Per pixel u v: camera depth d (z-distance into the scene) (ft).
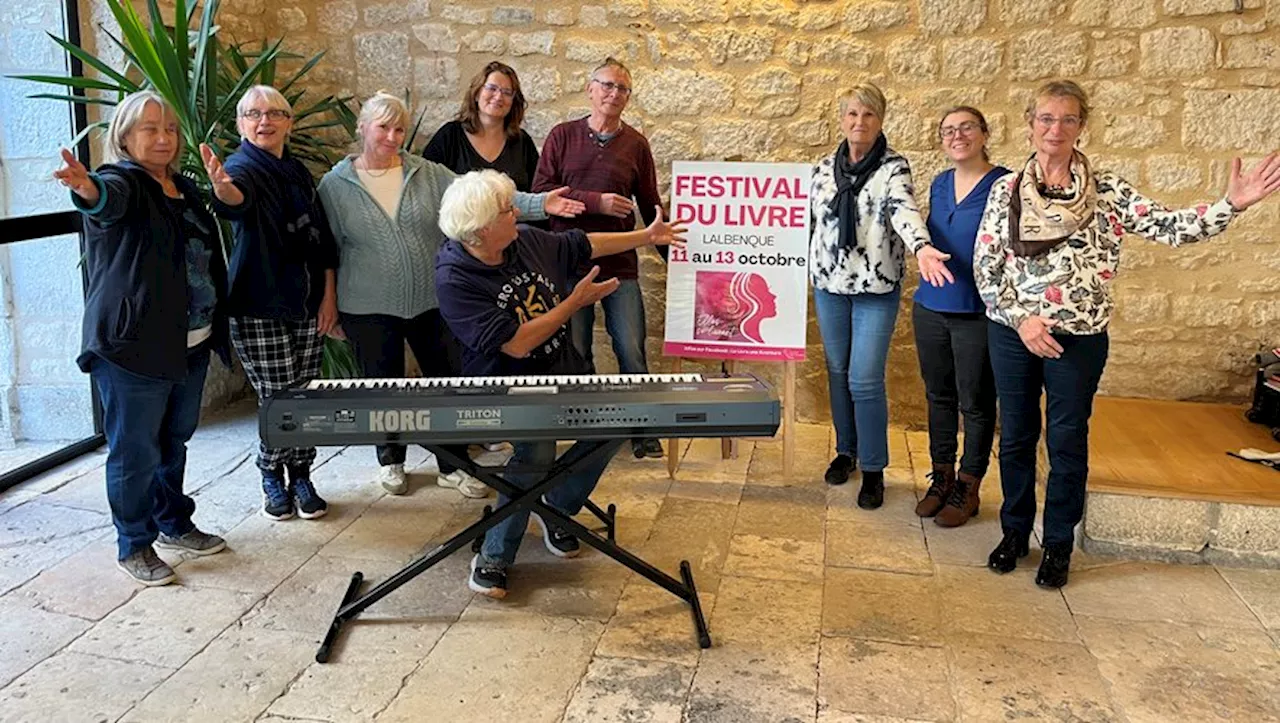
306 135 14.65
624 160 12.47
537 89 14.90
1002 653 8.59
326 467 13.05
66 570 9.95
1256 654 8.59
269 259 10.22
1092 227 9.13
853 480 12.76
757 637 8.84
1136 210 9.06
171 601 9.39
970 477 11.34
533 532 11.11
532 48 14.82
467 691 7.97
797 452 13.83
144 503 9.61
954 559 10.46
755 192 12.19
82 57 12.06
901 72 13.78
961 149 10.58
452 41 15.05
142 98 8.82
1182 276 13.44
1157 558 10.39
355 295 11.03
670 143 14.64
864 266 11.43
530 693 7.94
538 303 9.11
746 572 10.12
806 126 14.19
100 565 10.08
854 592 9.71
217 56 14.30
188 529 10.41
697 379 8.79
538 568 10.18
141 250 8.86
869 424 11.77
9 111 12.48
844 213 11.37
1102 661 8.46
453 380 8.77
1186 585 9.86
